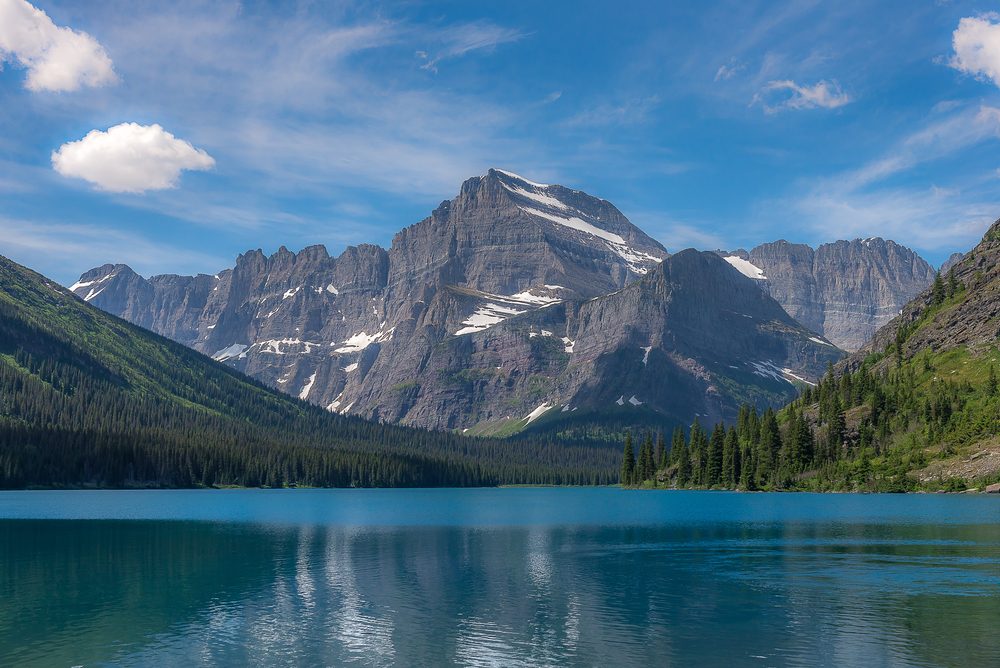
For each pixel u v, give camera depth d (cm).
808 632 6975
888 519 16112
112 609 7994
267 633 7044
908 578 9388
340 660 6291
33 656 6475
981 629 7050
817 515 17550
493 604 8144
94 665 6234
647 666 6109
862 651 6431
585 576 9775
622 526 16375
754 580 9381
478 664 6169
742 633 6969
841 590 8731
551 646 6619
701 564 10656
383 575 9906
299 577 9762
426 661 6241
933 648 6494
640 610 7838
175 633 7069
